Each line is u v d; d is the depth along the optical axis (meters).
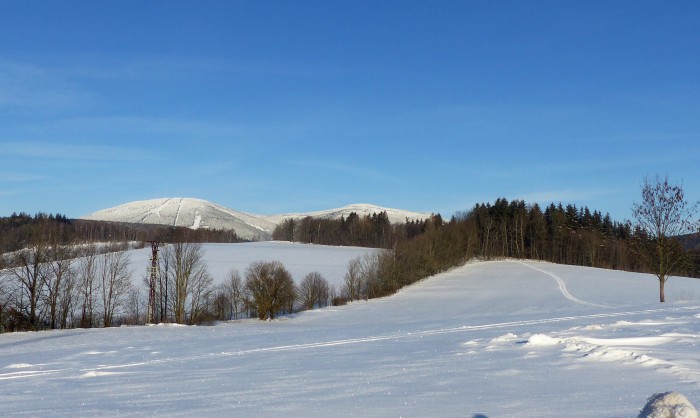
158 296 64.38
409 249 98.06
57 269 57.94
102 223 136.12
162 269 67.69
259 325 55.06
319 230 163.62
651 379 11.63
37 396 15.37
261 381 15.28
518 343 19.14
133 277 83.06
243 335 37.59
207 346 29.11
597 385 11.43
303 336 32.50
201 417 10.78
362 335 29.81
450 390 12.06
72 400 14.25
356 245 156.62
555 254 133.00
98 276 67.50
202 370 18.91
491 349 18.47
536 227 134.50
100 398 14.25
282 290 66.00
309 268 97.56
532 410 9.62
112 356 26.47
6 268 54.62
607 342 17.12
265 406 11.55
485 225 135.00
